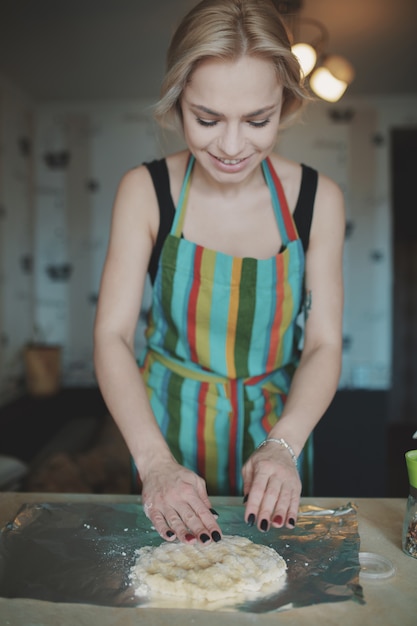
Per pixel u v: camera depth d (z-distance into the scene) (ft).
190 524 2.91
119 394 3.61
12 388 14.01
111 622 2.53
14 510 3.61
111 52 12.04
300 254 4.07
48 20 10.50
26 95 14.80
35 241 15.72
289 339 4.31
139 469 3.34
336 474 8.70
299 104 3.65
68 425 11.29
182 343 4.29
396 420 18.02
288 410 3.60
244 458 4.22
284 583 2.80
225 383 4.24
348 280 15.42
